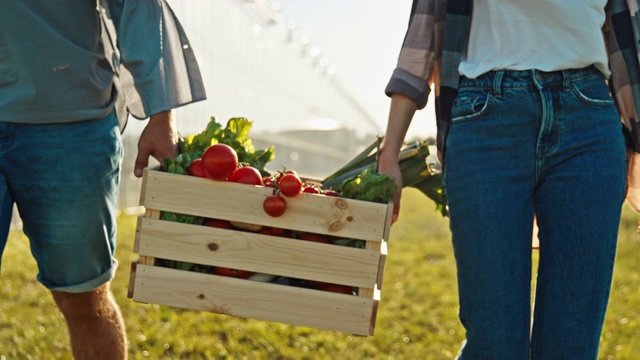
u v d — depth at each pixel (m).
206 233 2.48
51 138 2.52
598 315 2.31
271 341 4.05
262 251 2.47
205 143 2.71
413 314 4.71
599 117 2.29
